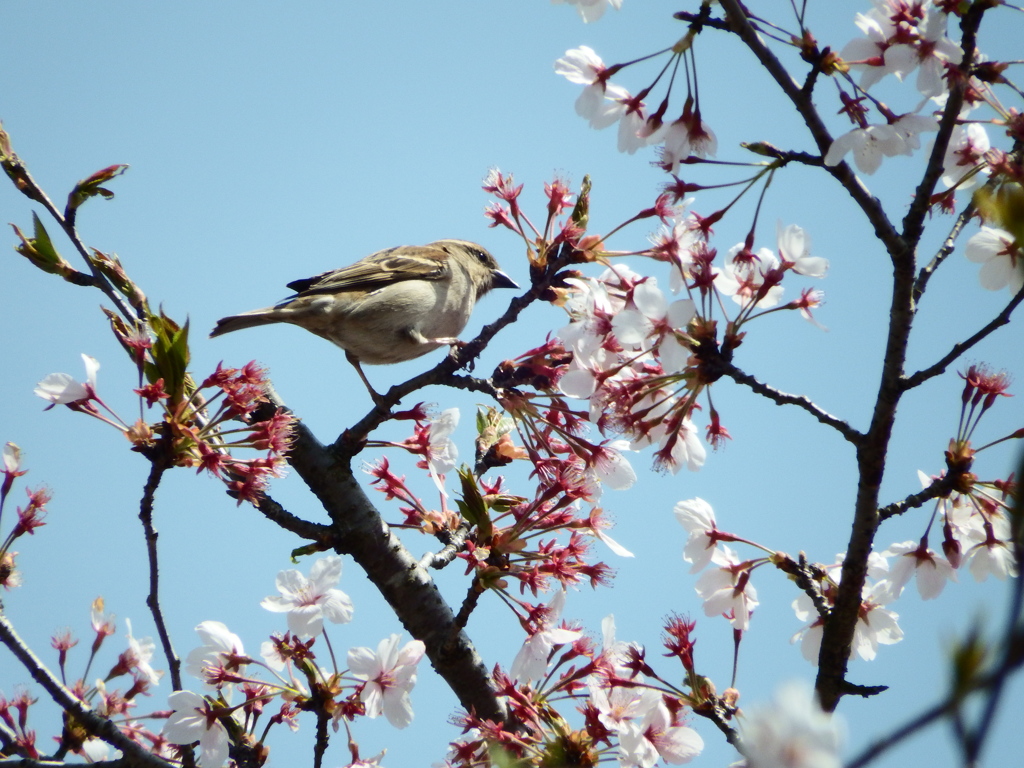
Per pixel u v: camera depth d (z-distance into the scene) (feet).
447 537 34.32
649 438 28.27
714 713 26.68
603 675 27.63
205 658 28.09
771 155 25.44
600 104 27.37
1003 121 25.38
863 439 25.14
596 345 27.91
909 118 24.35
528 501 33.40
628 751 24.95
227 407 27.94
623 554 29.89
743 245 27.22
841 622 26.32
